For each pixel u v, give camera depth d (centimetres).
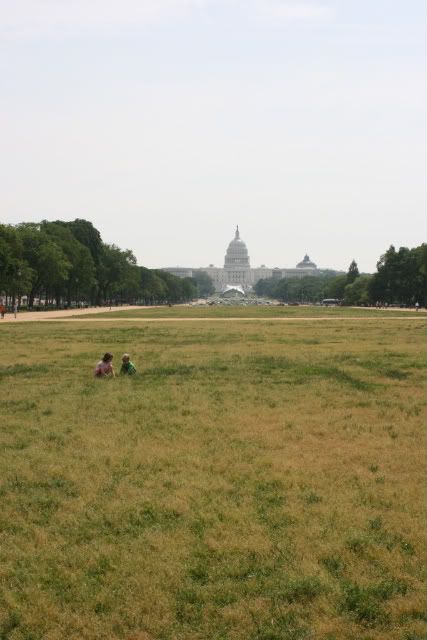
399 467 2156
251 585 1366
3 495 1906
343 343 6938
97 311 19338
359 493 1900
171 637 1208
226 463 2202
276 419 2888
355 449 2375
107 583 1384
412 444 2444
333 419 2880
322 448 2398
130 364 4462
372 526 1653
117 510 1770
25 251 18688
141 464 2194
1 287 15462
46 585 1385
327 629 1217
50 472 2109
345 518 1703
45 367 4828
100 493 1908
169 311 19438
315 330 9200
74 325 10588
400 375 4341
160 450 2364
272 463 2203
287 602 1303
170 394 3559
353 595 1320
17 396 3512
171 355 5709
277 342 7100
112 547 1544
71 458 2273
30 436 2578
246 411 3073
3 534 1633
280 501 1841
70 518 1716
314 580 1370
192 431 2666
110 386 3872
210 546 1538
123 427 2736
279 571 1425
